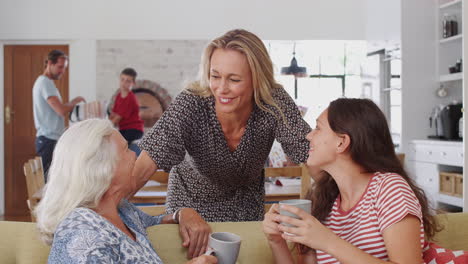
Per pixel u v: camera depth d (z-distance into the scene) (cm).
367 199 122
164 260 141
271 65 164
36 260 129
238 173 177
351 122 122
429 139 501
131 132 583
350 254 106
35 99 530
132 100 585
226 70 152
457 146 428
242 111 166
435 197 466
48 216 108
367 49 603
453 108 460
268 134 173
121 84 585
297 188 308
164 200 277
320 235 108
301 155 172
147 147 163
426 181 481
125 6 589
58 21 584
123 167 118
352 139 123
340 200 135
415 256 109
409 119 516
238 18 602
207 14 598
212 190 181
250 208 185
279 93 172
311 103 675
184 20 595
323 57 671
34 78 589
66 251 98
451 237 147
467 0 318
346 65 672
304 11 606
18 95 588
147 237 132
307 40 610
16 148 589
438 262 121
